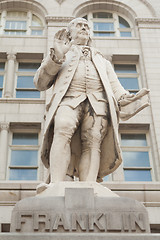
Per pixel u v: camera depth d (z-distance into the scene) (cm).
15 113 1717
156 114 1727
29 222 429
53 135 561
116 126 544
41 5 2114
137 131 1722
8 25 2091
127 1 2156
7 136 1658
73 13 2089
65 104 544
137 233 415
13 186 1223
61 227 425
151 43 1977
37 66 1934
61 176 509
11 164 1603
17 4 2144
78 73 574
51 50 561
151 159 1642
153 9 2111
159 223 1189
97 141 549
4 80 1875
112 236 385
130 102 566
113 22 2130
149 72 1870
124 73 1923
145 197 1238
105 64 627
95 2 2141
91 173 533
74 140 580
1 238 378
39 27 2080
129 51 1961
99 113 551
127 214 438
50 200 441
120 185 1259
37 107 1742
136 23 2069
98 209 439
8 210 1188
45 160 567
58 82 575
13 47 1945
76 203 440
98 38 1992
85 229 424
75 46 627
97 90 570
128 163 1633
